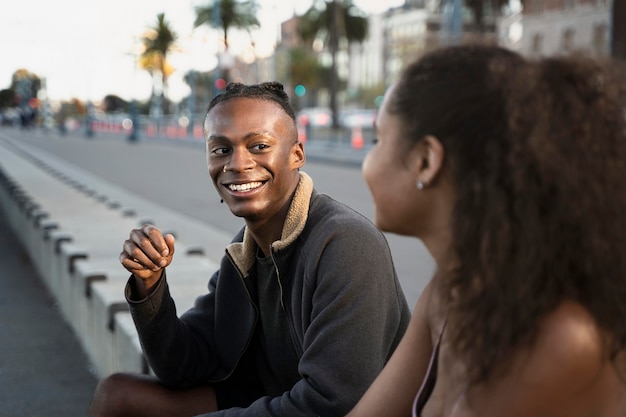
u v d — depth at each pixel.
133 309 2.05
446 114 1.05
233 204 2.01
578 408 1.02
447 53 1.10
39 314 5.55
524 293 0.98
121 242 6.19
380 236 1.90
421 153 1.10
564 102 1.01
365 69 107.88
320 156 24.25
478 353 1.02
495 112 1.03
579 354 0.98
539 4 37.62
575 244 0.98
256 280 2.07
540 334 0.99
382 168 1.15
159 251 1.99
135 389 2.14
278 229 2.01
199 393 2.18
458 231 1.04
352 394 1.73
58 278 5.82
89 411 2.16
